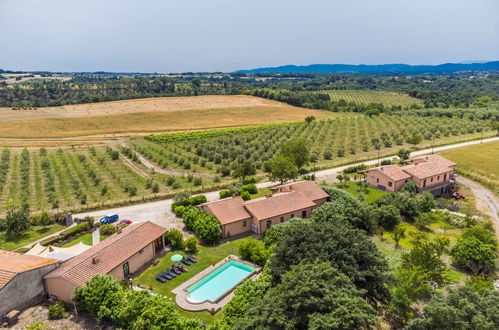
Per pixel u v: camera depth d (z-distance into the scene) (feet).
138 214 205.67
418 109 618.44
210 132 454.81
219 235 167.73
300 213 193.88
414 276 111.55
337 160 332.19
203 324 101.24
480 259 138.00
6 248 163.12
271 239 154.10
